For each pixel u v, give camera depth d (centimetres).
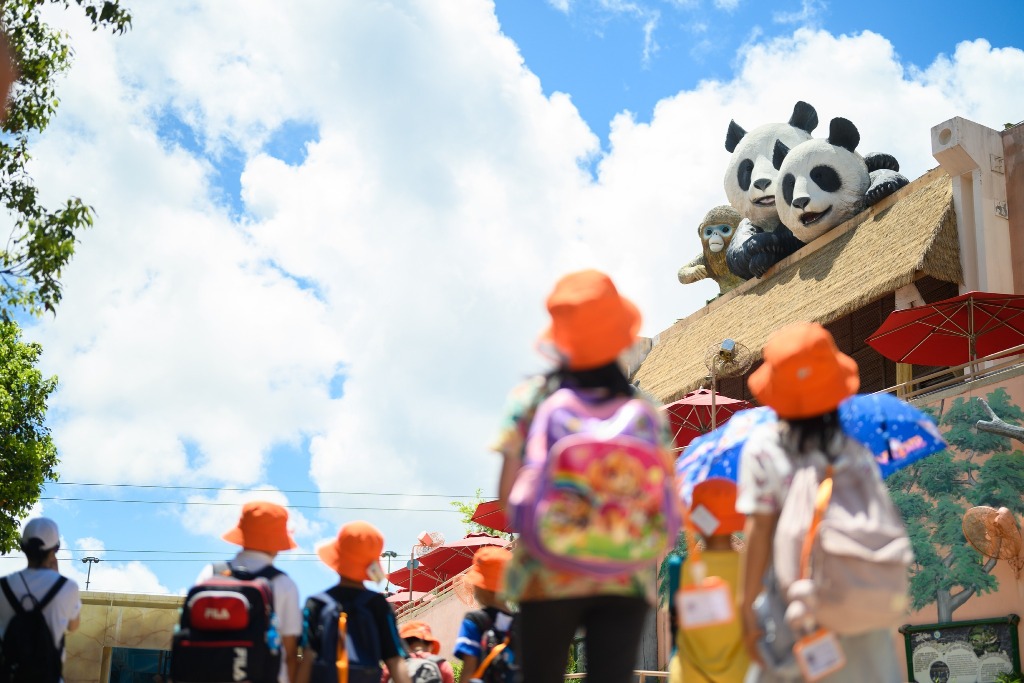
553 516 347
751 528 412
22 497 2438
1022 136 1956
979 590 1410
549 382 387
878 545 387
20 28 1241
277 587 573
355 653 597
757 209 2598
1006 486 1409
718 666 520
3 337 2498
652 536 353
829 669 376
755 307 2488
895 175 2297
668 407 2120
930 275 1925
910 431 704
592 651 370
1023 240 1912
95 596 2114
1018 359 1805
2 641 612
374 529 624
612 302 386
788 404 411
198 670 532
